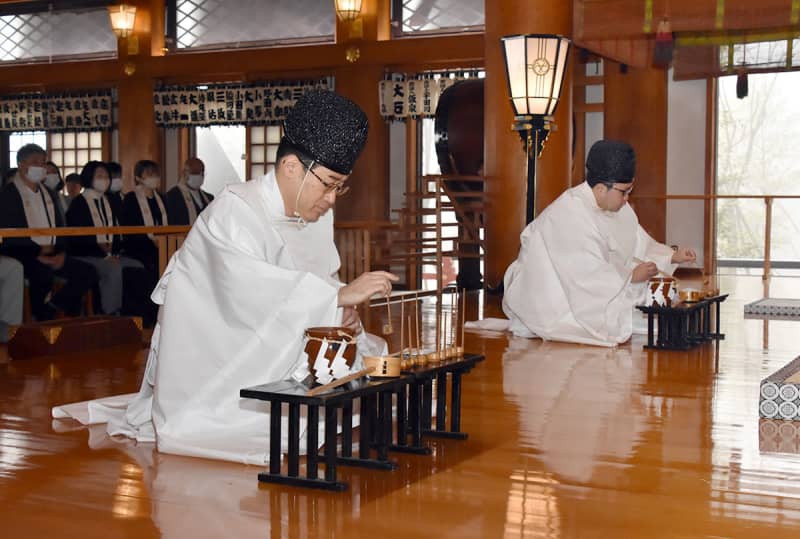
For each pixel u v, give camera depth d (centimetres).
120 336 502
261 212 260
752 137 1147
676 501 224
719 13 709
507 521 209
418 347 281
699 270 1017
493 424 304
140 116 1146
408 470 250
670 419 311
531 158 548
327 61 1045
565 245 484
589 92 1062
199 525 206
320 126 251
